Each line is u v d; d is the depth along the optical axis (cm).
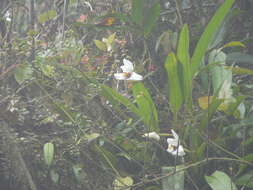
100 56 256
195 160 223
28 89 242
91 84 238
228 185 210
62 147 230
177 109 231
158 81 268
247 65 277
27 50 244
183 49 227
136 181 238
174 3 296
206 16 291
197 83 254
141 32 266
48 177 236
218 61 236
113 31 282
